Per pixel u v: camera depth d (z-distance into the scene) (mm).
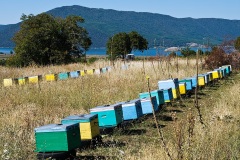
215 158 7746
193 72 29250
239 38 47219
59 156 8828
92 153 9773
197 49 7242
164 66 31766
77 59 61500
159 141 10469
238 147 8484
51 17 54812
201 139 8359
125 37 68625
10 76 31328
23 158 9047
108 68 30984
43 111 14570
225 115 11797
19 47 50469
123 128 12578
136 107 12828
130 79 23641
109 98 17547
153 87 20953
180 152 7082
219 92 21297
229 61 38594
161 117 14312
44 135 8938
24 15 53062
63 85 22016
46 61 52594
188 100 18672
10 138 10195
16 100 17266
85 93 18219
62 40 54375
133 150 9719
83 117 10211
